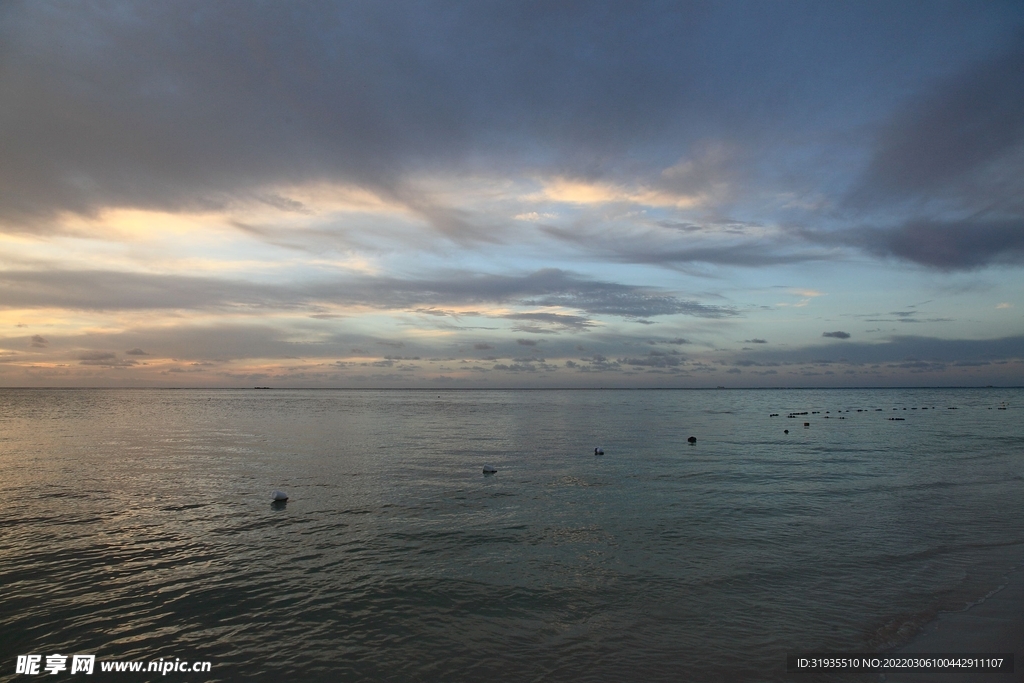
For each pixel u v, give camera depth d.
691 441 43.78
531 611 11.88
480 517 19.38
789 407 113.06
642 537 17.03
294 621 11.42
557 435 49.56
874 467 30.55
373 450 37.88
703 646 10.42
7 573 13.92
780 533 17.48
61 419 68.50
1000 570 14.26
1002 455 35.97
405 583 13.34
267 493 23.22
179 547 16.00
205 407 108.12
